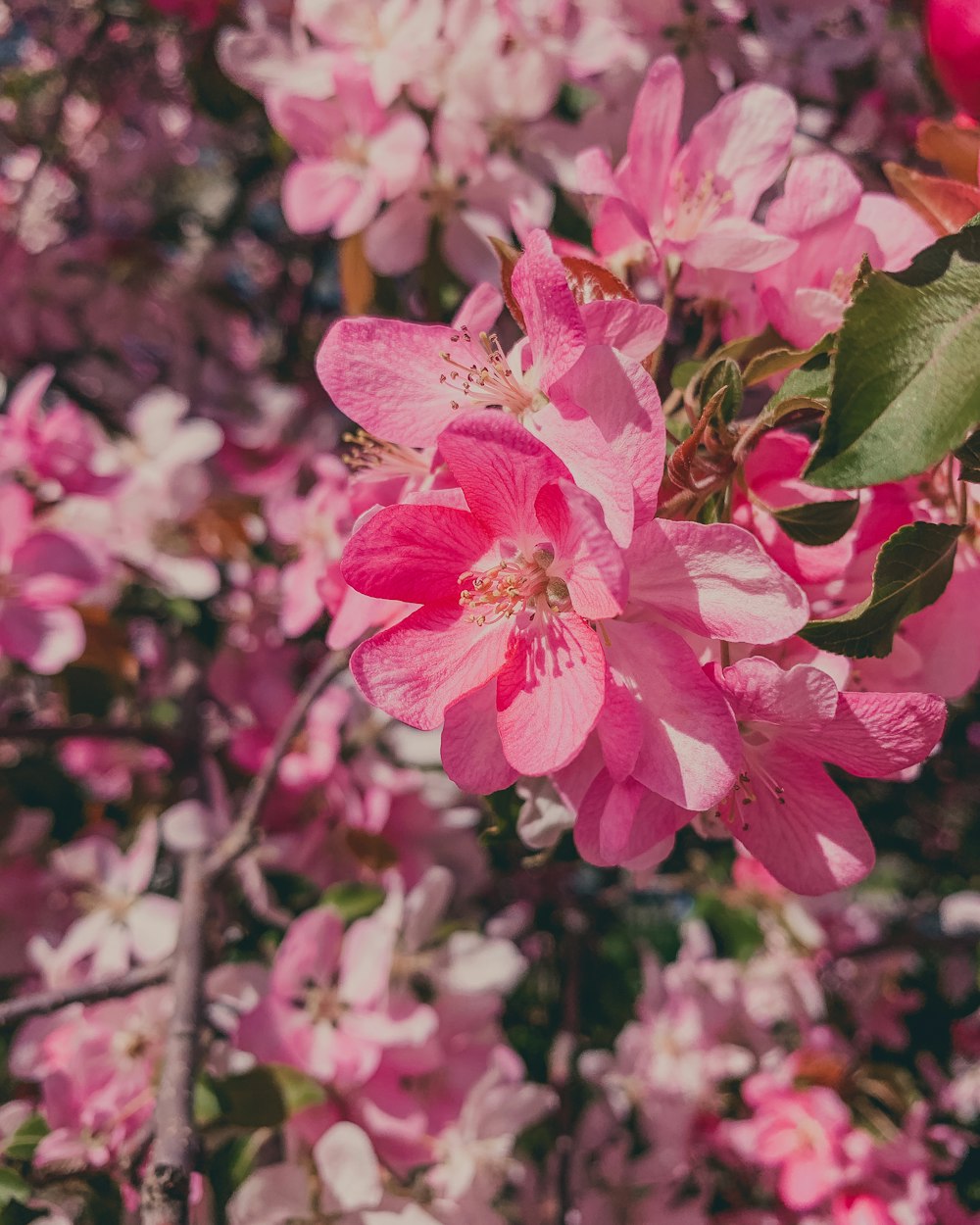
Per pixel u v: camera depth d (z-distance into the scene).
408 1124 0.31
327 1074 0.30
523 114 0.32
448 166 0.32
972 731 0.49
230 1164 0.29
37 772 0.44
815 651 0.21
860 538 0.21
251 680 0.44
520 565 0.19
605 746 0.18
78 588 0.35
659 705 0.18
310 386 0.56
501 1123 0.33
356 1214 0.29
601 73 0.33
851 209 0.22
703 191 0.24
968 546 0.21
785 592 0.18
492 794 0.22
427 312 0.33
